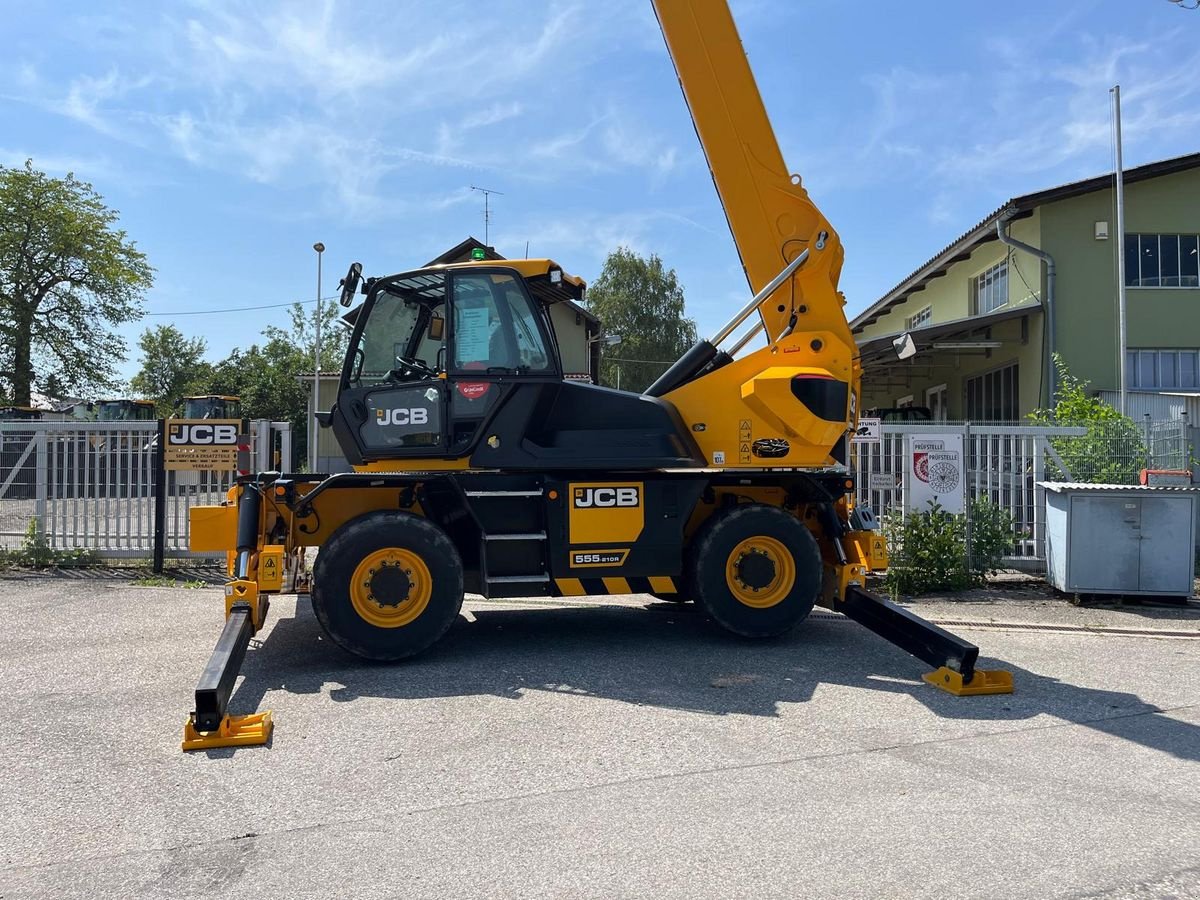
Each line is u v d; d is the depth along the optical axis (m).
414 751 4.50
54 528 10.37
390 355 6.76
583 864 3.31
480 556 6.58
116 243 42.03
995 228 19.78
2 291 39.78
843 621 7.95
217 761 4.37
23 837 3.54
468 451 6.53
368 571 6.12
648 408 6.82
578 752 4.49
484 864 3.31
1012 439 10.03
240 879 3.20
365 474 6.30
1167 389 19.41
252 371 44.94
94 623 7.50
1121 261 17.58
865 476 9.91
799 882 3.17
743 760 4.39
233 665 5.10
